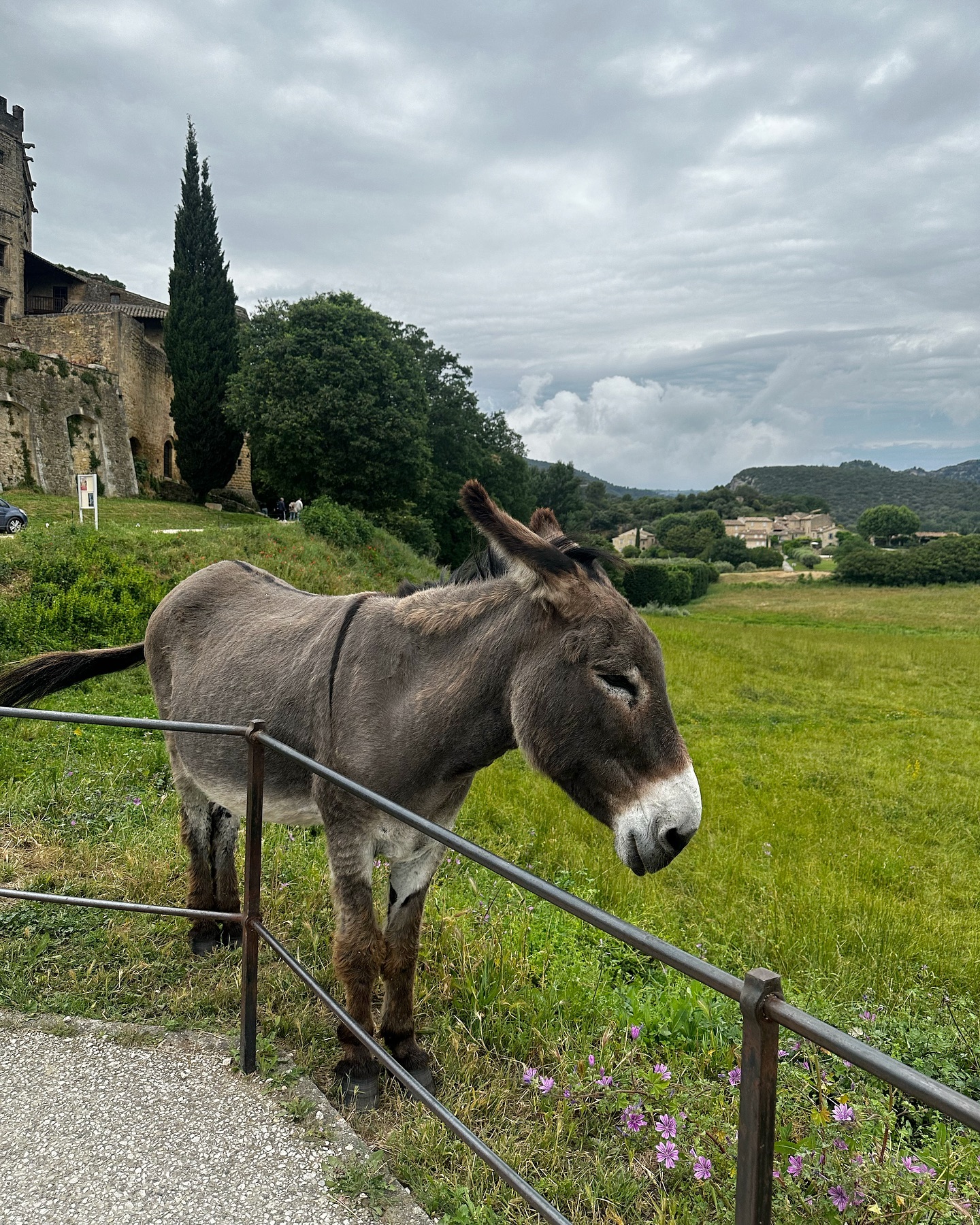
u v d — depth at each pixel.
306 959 3.58
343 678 2.82
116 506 28.23
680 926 5.16
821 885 5.97
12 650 9.68
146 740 6.85
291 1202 2.16
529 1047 3.10
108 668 4.12
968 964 4.79
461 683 2.62
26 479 30.09
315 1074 2.83
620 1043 3.10
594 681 2.32
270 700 3.07
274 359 28.92
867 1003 3.94
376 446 28.09
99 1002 3.09
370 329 29.81
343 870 2.76
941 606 42.69
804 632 29.08
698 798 2.26
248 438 30.62
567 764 2.39
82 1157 2.25
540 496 78.12
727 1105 2.74
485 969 3.47
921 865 6.92
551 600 2.39
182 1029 2.94
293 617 3.38
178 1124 2.41
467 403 39.62
